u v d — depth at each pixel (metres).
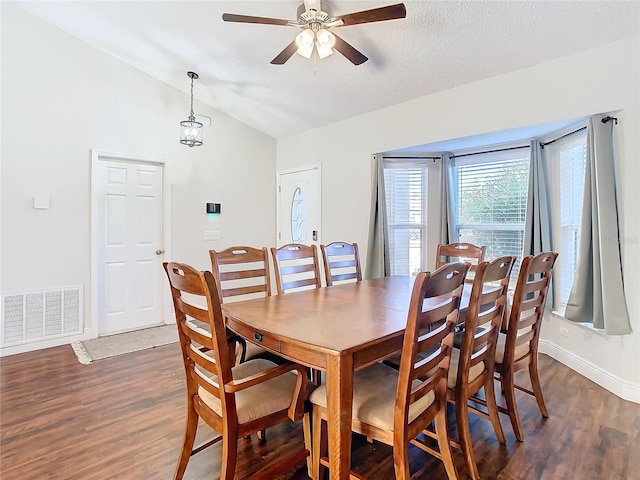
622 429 2.07
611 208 2.50
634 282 2.43
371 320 1.69
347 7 2.54
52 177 3.56
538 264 2.01
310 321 1.68
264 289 2.56
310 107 4.17
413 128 3.65
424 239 4.19
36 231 3.49
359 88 3.60
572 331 3.01
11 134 3.35
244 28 3.07
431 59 2.99
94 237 3.81
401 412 1.36
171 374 2.88
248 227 5.04
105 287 3.95
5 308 3.33
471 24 2.55
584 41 2.52
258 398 1.55
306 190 4.84
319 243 4.63
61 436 2.02
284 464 1.60
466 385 1.70
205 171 4.63
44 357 3.26
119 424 2.15
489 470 1.74
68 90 3.64
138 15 3.17
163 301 4.35
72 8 3.26
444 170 3.96
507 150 3.61
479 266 1.62
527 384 2.69
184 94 4.43
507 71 2.98
